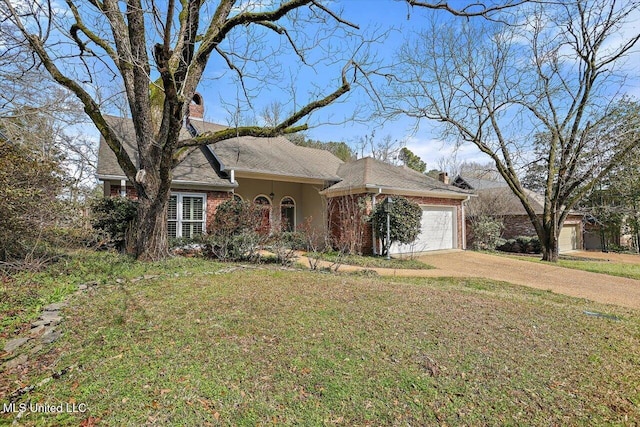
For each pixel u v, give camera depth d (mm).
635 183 17594
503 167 15461
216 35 7148
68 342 3588
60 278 5992
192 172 11969
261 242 10039
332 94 7859
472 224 20328
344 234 12820
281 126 7984
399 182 14922
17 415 2439
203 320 4258
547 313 5352
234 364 3229
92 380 2898
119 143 8594
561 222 14492
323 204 15789
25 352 3326
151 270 7156
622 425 2641
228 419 2498
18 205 5578
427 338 3994
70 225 6949
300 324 4242
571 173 14234
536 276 10352
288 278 6992
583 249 23578
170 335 3791
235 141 15211
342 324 4312
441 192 15711
